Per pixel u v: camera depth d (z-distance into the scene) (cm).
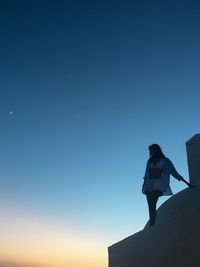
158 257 444
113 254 570
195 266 376
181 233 408
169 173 487
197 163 568
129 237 529
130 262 510
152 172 488
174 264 411
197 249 377
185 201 500
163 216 514
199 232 378
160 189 479
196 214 388
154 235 462
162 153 500
